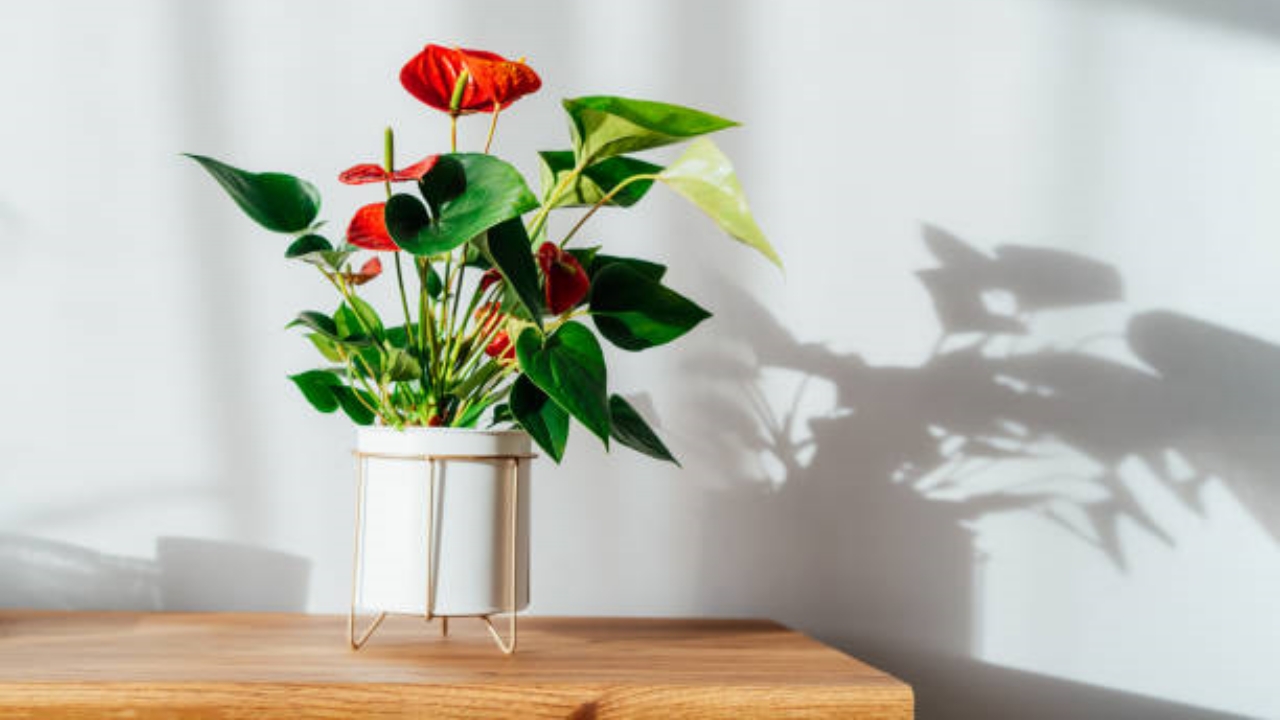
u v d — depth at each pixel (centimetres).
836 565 123
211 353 116
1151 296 129
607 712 73
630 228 122
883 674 79
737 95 125
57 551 113
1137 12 131
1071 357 127
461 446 84
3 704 69
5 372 113
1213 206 130
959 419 125
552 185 92
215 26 117
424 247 71
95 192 115
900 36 128
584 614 119
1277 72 130
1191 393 128
